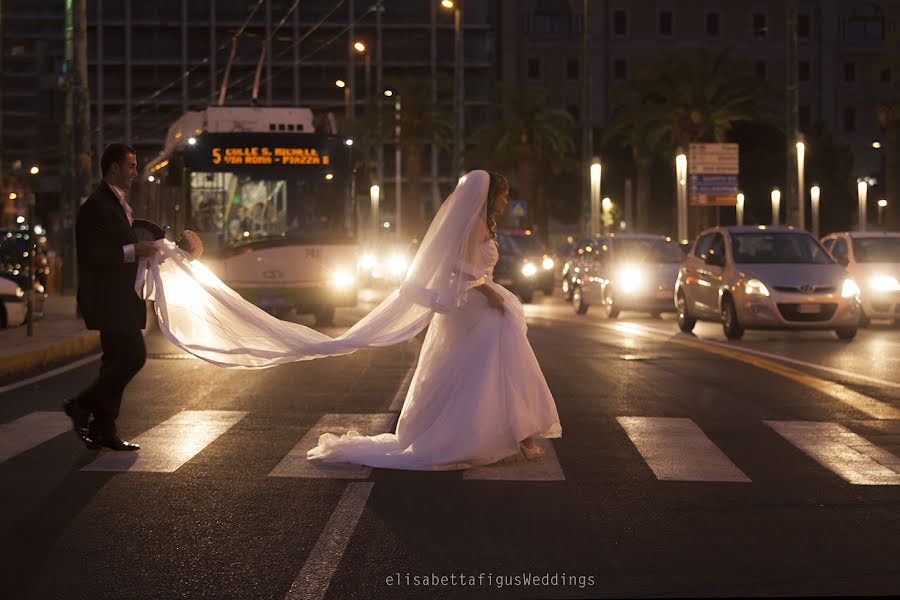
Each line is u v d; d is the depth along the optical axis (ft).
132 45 442.09
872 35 453.58
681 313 98.43
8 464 36.19
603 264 119.85
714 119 230.68
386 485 33.12
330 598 22.62
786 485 33.68
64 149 130.72
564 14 448.24
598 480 34.14
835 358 72.95
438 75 291.99
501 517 29.40
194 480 33.78
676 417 47.01
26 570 24.57
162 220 95.55
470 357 35.37
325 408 49.21
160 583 23.61
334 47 444.14
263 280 96.12
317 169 96.53
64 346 73.15
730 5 452.35
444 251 34.94
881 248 106.83
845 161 393.29
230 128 96.17
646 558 25.62
